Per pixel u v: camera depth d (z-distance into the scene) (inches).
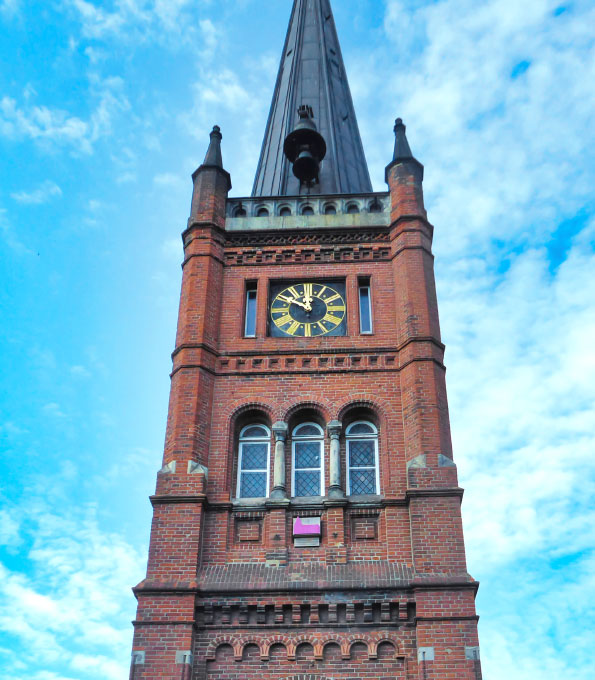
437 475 1082.7
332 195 1428.4
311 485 1135.0
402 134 1483.8
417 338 1218.6
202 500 1080.8
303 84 1820.9
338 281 1342.3
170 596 999.0
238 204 1428.4
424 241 1349.7
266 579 1024.9
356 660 969.5
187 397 1176.8
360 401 1181.1
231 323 1283.2
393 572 1023.0
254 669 968.3
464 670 935.7
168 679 944.9
